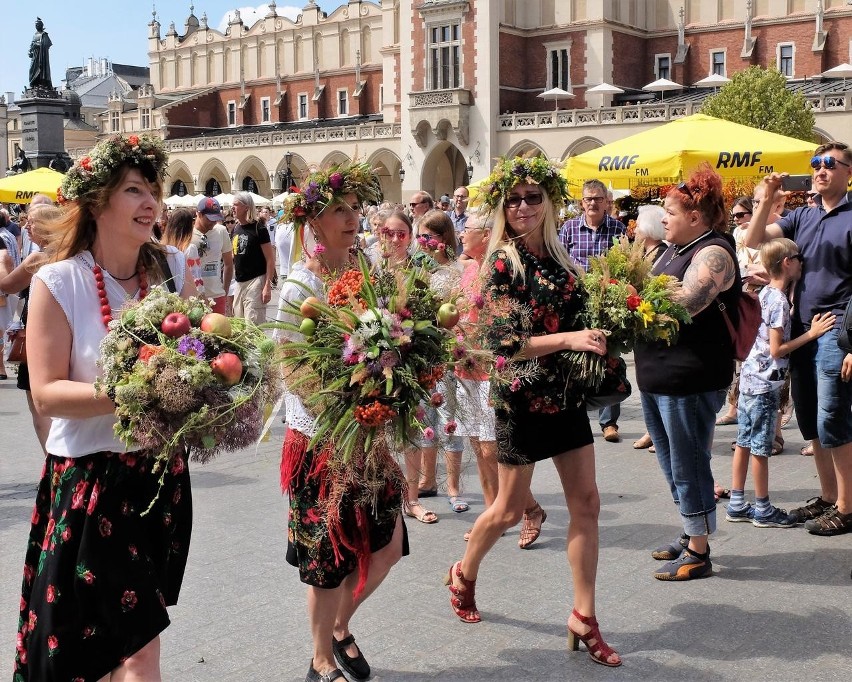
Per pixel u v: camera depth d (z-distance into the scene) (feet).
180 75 224.74
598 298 13.55
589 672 13.33
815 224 19.61
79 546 9.73
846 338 17.75
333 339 11.25
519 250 13.82
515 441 13.76
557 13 151.43
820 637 14.40
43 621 9.71
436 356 11.33
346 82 196.75
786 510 20.85
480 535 14.55
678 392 16.34
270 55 207.41
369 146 161.07
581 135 136.15
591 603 13.73
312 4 199.82
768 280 19.62
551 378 13.52
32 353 9.91
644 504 21.45
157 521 10.18
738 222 30.78
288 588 16.53
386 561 12.63
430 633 14.67
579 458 13.74
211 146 182.70
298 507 12.17
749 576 17.02
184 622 15.07
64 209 10.53
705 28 153.69
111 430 9.85
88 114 318.65
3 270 25.76
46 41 97.66
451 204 57.72
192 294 11.51
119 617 9.59
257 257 37.91
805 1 145.38
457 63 148.77
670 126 32.89
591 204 29.01
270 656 13.87
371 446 11.30
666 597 16.05
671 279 14.05
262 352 9.82
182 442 9.44
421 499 22.31
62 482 9.95
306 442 12.10
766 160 30.19
